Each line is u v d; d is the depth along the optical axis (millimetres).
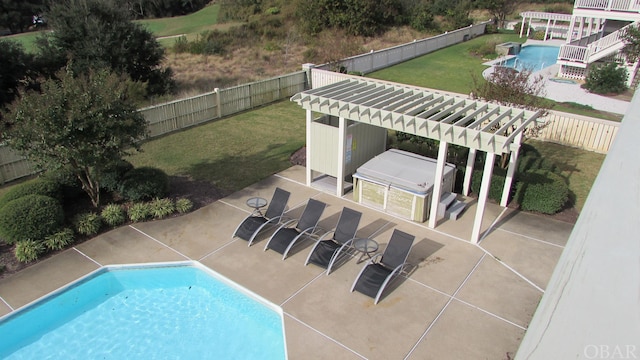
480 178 13391
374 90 14406
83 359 8492
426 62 33156
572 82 26375
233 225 12305
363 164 14141
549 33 43656
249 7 51656
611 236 2055
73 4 24047
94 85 11617
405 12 47312
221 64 33094
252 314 9523
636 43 24297
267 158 16594
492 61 32844
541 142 17938
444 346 8320
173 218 12672
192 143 18016
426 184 12156
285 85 24219
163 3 65250
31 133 10789
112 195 13508
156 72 26047
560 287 1959
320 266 10422
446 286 9883
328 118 14500
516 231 11922
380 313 9133
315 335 8617
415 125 11516
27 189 12094
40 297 9773
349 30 42500
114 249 11359
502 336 8547
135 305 9859
